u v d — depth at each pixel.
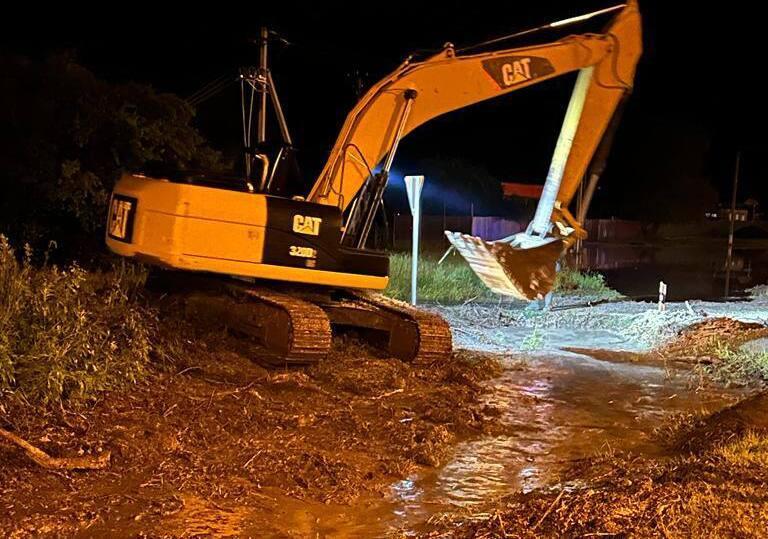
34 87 14.48
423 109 11.36
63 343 7.63
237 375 8.93
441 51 11.52
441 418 8.30
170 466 6.43
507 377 10.61
